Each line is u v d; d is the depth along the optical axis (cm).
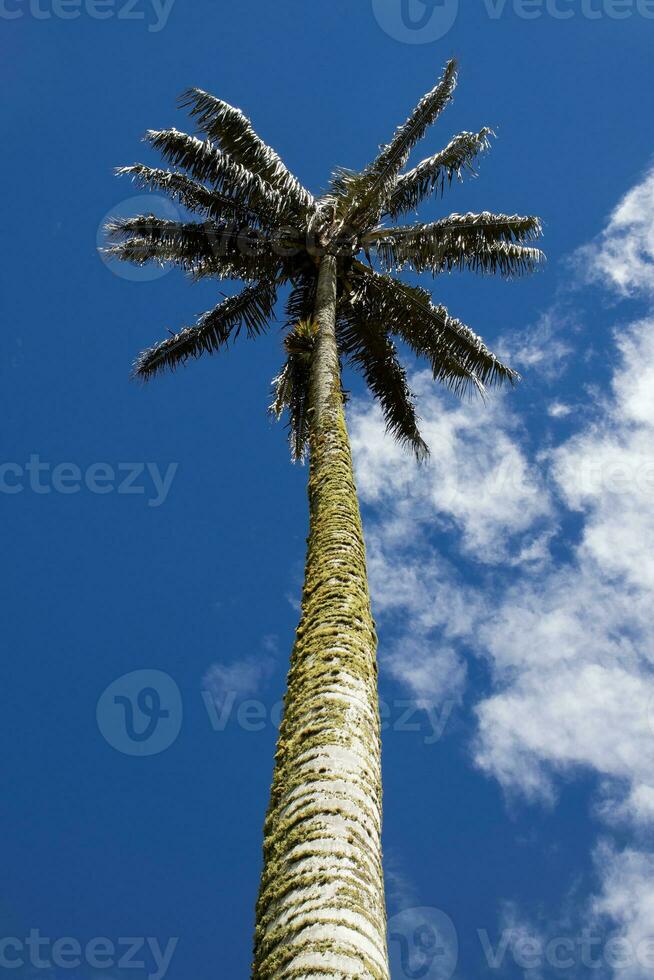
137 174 1290
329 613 649
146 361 1397
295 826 471
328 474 864
